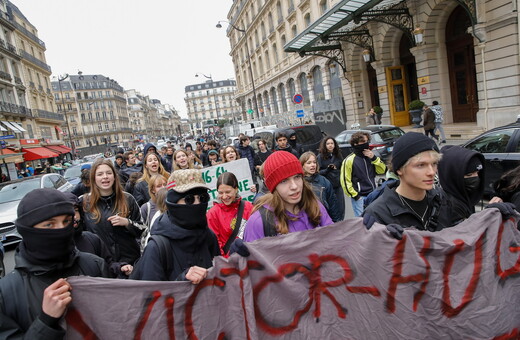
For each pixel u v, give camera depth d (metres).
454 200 2.21
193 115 162.62
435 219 2.12
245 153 8.41
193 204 2.04
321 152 5.26
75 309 1.70
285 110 36.94
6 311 1.52
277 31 34.03
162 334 1.84
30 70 37.22
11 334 1.49
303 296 1.99
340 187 5.08
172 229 2.06
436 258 1.96
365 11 14.35
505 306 1.97
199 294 1.91
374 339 1.97
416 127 15.35
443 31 15.11
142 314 1.81
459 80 15.10
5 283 1.57
